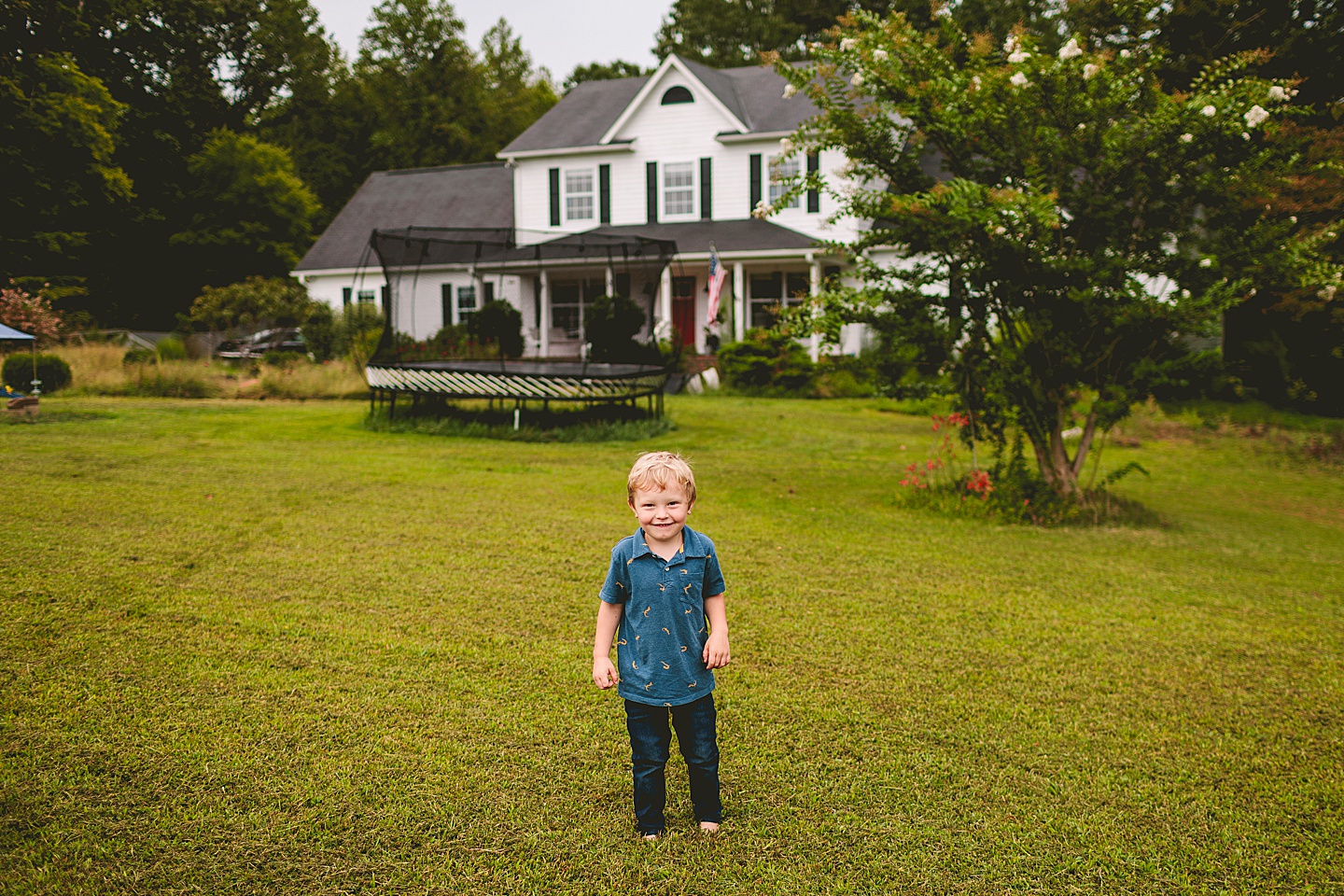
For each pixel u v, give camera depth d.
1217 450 13.46
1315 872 2.65
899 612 4.99
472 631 4.43
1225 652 4.54
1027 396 8.08
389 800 2.86
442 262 24.02
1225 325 17.48
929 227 7.41
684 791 3.02
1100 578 5.93
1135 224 7.74
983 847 2.72
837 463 10.63
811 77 8.09
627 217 23.59
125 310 33.25
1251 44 11.48
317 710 3.47
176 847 2.55
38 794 2.78
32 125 25.27
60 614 4.32
